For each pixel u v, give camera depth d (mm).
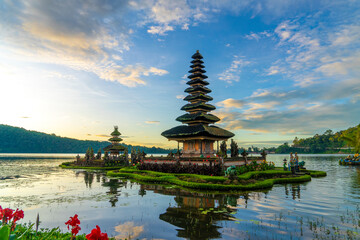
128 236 9203
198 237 9078
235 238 8961
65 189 21172
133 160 47688
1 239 4660
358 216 11867
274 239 8852
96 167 48344
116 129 65688
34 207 14164
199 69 43500
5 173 38312
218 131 39188
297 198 16656
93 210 13391
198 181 23016
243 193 18828
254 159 35531
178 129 39469
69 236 7184
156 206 14320
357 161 57469
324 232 9570
